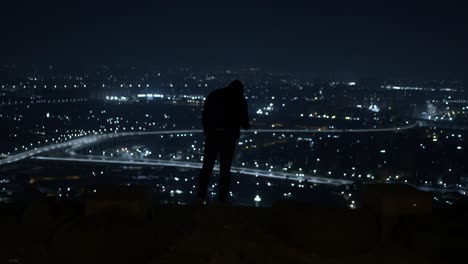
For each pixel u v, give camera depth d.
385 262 5.42
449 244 5.41
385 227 5.88
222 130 7.35
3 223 6.43
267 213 6.94
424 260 5.39
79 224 5.55
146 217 6.15
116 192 6.18
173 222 6.45
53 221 6.17
